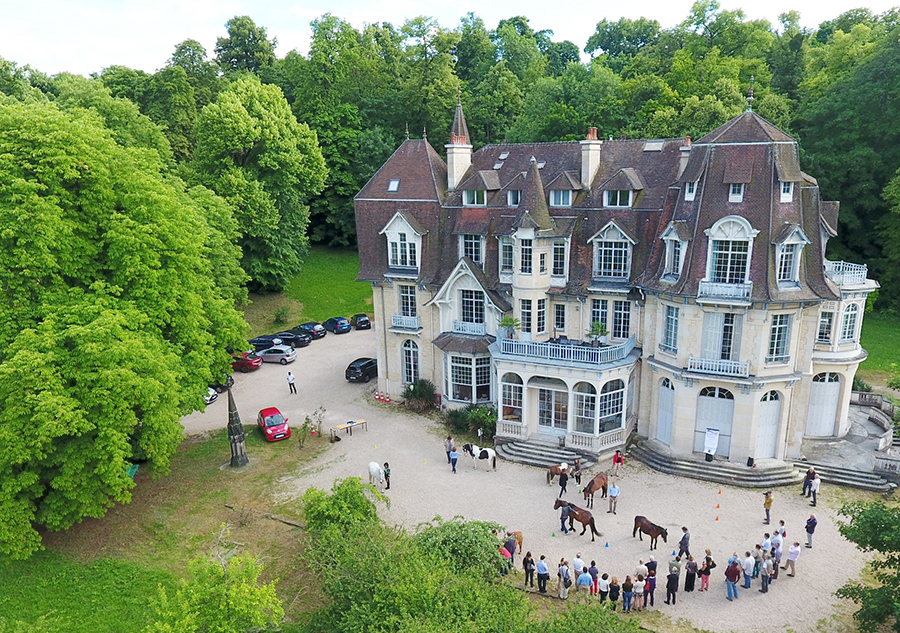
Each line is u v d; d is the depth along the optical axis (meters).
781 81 84.94
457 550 27.58
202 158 68.12
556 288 42.06
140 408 32.62
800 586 28.48
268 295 76.38
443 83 87.56
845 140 64.75
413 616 22.02
